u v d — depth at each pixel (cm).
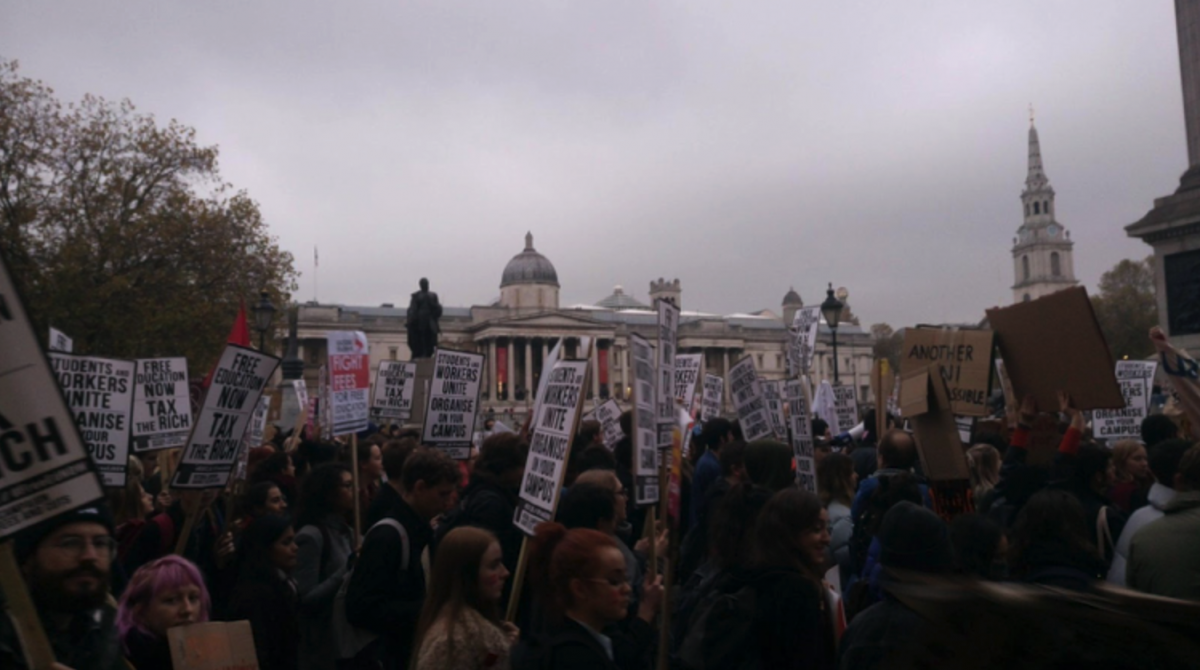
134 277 5031
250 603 719
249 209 5406
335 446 1377
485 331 13350
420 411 2622
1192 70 2439
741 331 14700
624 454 1245
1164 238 2372
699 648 539
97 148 4959
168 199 5103
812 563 553
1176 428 1065
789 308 15888
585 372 746
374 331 13525
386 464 888
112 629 484
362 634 743
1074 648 240
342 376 1581
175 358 1197
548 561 527
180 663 522
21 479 415
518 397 13112
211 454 933
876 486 830
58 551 450
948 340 917
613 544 515
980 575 617
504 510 838
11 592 405
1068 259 15700
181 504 986
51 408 424
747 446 826
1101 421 1611
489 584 580
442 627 561
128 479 969
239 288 5225
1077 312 836
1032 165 16075
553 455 747
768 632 528
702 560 848
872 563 746
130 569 900
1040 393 873
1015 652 248
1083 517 620
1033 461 888
